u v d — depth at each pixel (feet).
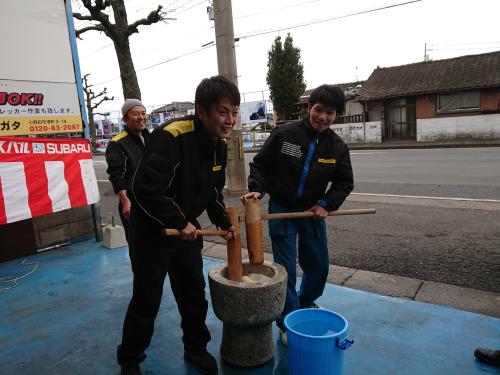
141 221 7.15
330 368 6.74
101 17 31.83
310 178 8.46
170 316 10.50
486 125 63.36
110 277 13.42
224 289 7.34
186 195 7.04
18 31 15.02
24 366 8.53
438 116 69.46
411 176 31.96
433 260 13.58
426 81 71.61
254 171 8.67
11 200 14.61
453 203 21.57
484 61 70.33
